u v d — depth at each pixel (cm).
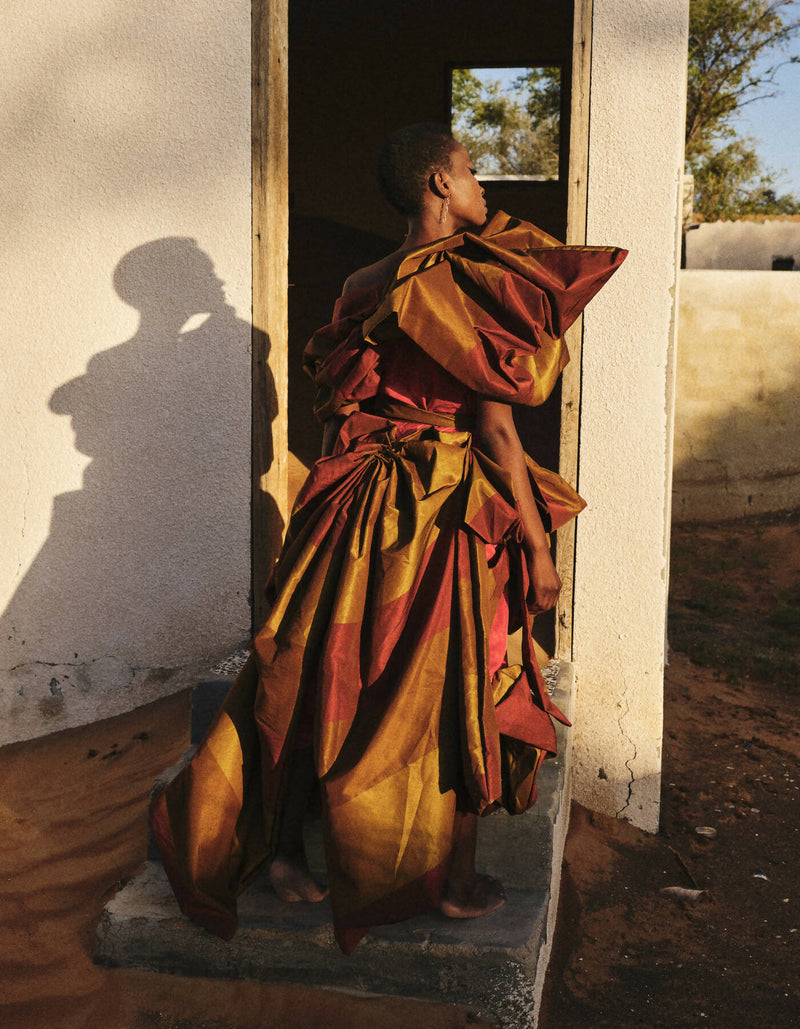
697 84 2292
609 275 235
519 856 277
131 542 386
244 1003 250
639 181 347
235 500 377
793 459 1020
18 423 387
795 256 1708
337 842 225
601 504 364
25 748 388
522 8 868
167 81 365
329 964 252
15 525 392
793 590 786
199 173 366
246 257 367
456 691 234
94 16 366
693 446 1020
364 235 923
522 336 230
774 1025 269
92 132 371
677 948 305
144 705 394
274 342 370
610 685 373
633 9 341
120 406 381
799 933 315
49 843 324
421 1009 245
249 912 257
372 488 240
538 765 257
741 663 593
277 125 363
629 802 378
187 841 247
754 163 2530
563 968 291
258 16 356
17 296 381
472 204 253
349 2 884
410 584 230
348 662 232
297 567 242
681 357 1011
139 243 373
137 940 261
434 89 896
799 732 491
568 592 371
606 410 359
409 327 228
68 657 395
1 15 369
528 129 1299
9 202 377
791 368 1006
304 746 248
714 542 941
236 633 382
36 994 254
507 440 236
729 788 422
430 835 230
